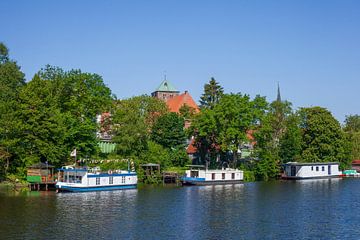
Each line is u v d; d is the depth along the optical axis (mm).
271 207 66875
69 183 79625
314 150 130375
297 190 90250
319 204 70438
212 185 99438
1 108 85750
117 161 100062
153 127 117438
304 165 119438
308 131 132750
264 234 49219
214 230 50656
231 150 112938
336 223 55344
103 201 69625
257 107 115688
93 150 98312
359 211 64062
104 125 106562
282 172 123375
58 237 46219
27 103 84938
